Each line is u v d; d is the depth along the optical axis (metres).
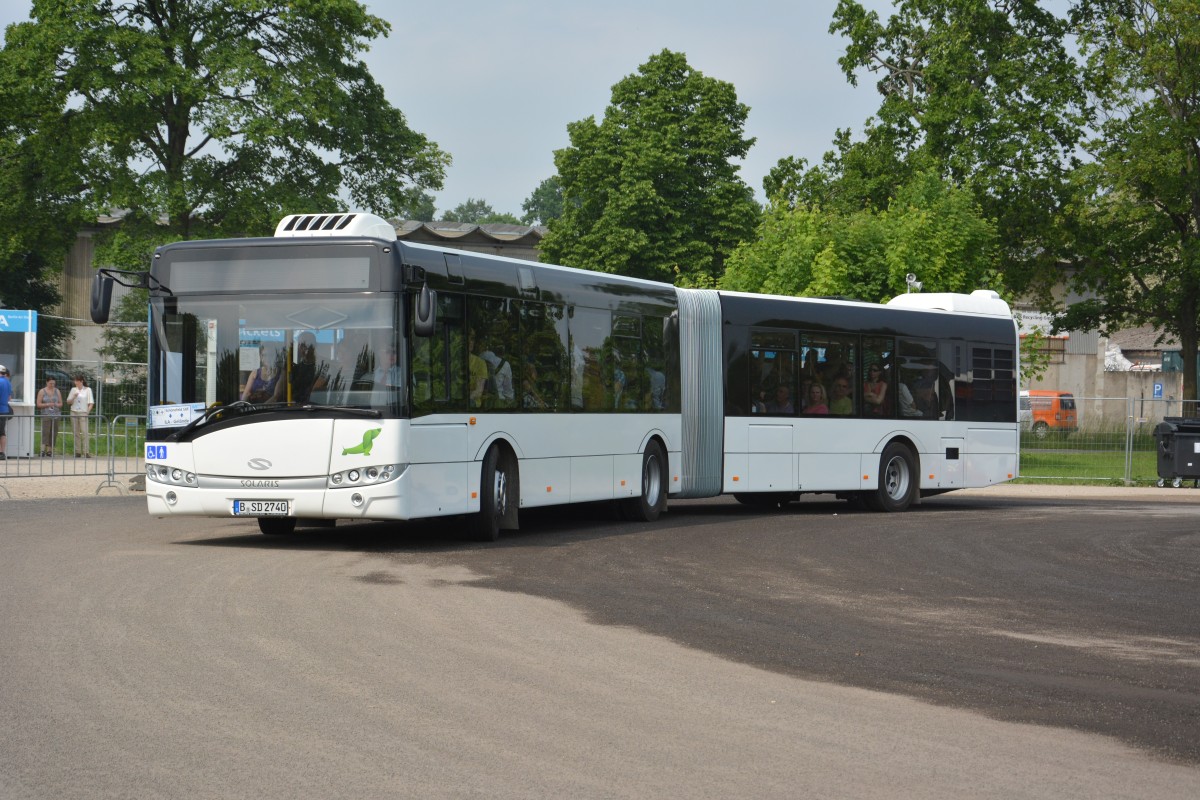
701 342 20.98
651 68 58.22
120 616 10.33
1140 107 46.34
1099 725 7.56
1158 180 46.34
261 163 45.06
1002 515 23.06
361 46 45.69
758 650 9.69
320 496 14.85
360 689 8.03
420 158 47.09
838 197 51.06
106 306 15.05
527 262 17.45
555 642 9.77
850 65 50.97
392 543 16.14
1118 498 29.11
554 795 5.95
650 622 10.80
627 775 6.30
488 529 16.45
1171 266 48.97
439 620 10.56
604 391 18.92
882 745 6.99
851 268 38.66
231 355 15.16
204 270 15.27
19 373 33.91
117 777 6.11
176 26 43.22
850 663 9.28
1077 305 50.97
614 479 19.14
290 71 43.19
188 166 43.62
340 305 14.95
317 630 9.94
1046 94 46.53
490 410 16.47
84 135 42.75
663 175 57.69
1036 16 48.41
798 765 6.55
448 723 7.26
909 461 23.98
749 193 57.94
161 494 15.30
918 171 44.06
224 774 6.19
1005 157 46.28
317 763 6.40
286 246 15.12
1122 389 68.06
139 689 7.89
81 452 24.86
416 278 14.93
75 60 42.38
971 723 7.54
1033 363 46.59
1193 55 45.06
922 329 24.22
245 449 14.99
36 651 8.93
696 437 20.89
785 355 22.14
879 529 19.61
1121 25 45.66
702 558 15.43
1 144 44.06
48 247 46.06
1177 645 10.37
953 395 24.66
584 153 58.59
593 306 18.70
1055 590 13.47
